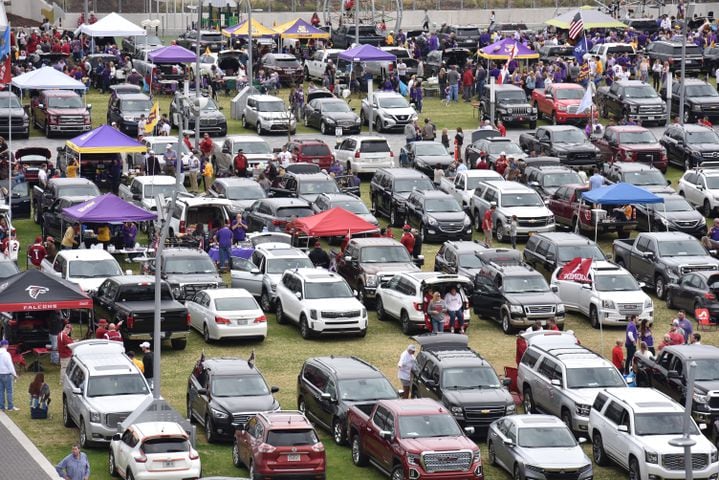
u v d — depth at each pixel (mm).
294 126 94500
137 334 53750
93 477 41219
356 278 62594
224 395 45125
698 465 41219
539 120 100250
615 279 59812
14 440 44906
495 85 97375
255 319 56094
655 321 60219
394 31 134750
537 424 42062
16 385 51156
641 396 43406
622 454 42281
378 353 55438
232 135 93562
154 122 80000
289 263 62156
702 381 46844
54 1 143875
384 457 41406
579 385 46125
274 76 107688
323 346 56344
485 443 45875
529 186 76812
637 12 145875
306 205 70438
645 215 71938
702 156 83750
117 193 77562
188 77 107500
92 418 43625
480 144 84750
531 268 60000
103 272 59562
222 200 69812
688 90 98125
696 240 64562
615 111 97812
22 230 73125
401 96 96938
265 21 149000
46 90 94625
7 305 50375
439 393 46250
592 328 59406
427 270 66312
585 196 70000
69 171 76062
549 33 129125
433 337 50500
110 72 108875
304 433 40781
